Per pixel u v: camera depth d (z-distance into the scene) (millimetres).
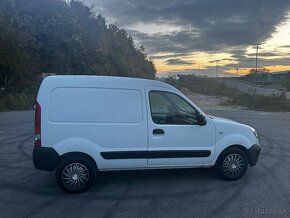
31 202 5781
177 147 6629
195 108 6777
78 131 6242
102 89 6367
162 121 6598
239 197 5996
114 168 6422
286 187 6566
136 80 6539
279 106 32750
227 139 6895
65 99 6242
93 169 6301
